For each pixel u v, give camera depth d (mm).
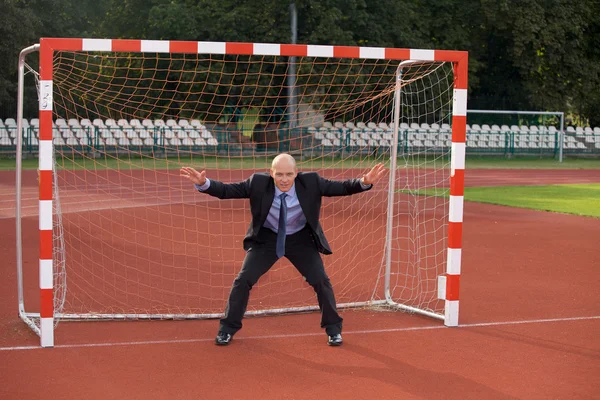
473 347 5773
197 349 5629
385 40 33875
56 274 7391
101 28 33500
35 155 28172
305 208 5684
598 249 10688
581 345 5863
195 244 10461
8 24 27688
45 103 5684
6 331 6066
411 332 6227
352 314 6895
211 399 4531
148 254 9633
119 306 7035
